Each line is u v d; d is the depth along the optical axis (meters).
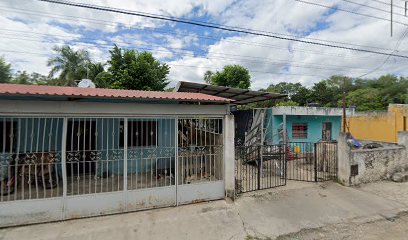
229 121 5.28
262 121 10.70
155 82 18.48
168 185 5.07
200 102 5.08
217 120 5.75
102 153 5.23
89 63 19.52
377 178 6.82
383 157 6.94
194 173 5.61
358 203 5.30
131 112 4.60
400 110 11.13
